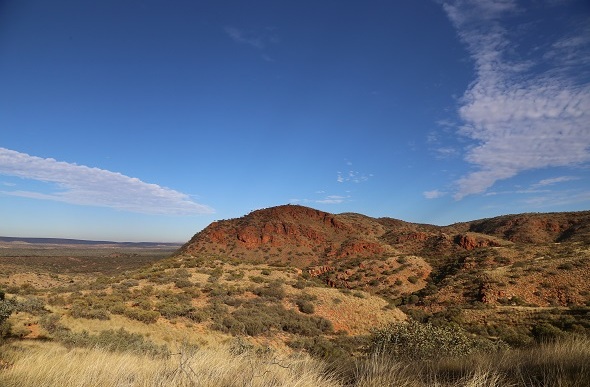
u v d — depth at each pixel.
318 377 4.62
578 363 4.44
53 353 7.83
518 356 5.72
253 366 4.60
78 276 75.69
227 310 31.39
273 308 33.66
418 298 51.16
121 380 4.82
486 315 36.12
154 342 20.89
